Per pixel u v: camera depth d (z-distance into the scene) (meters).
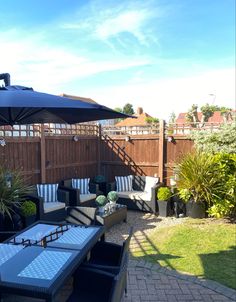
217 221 7.46
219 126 8.93
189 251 5.61
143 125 10.02
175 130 9.61
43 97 2.39
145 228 7.15
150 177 9.32
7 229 6.20
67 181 8.83
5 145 7.48
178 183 7.91
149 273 4.71
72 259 3.05
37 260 3.03
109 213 6.99
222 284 4.37
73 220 5.15
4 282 2.57
